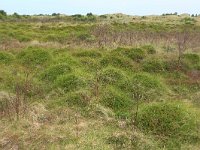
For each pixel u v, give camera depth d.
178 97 10.05
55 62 12.25
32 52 13.16
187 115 7.73
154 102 8.71
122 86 9.78
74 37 19.05
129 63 12.71
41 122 7.53
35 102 8.70
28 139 6.76
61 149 6.47
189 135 7.22
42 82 10.41
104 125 7.50
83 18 38.16
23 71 11.70
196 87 11.39
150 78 10.27
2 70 11.49
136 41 17.62
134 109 8.43
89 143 6.62
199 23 34.03
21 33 20.97
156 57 13.79
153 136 7.20
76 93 8.80
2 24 26.56
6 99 8.48
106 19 38.75
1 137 6.77
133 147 6.71
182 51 15.53
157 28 27.17
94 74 10.88
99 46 15.81
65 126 7.29
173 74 12.56
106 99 8.70
